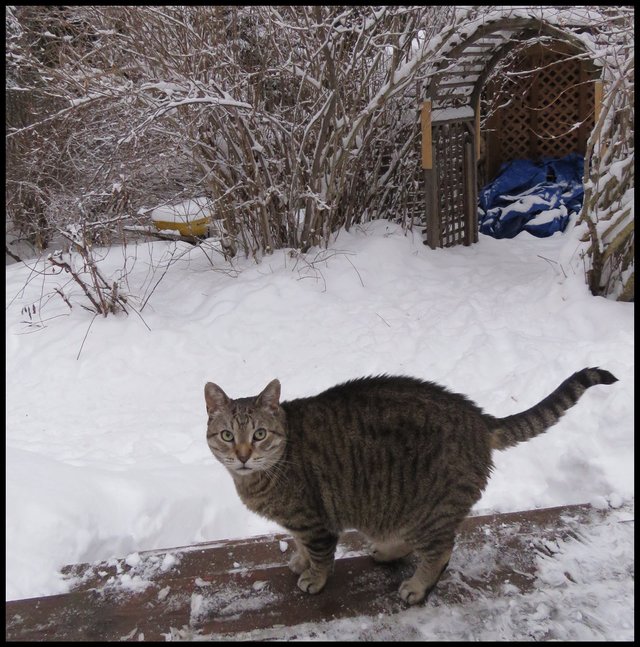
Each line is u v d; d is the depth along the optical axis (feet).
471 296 7.37
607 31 7.30
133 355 6.56
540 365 5.58
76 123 7.92
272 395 3.19
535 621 3.12
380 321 6.94
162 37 7.55
